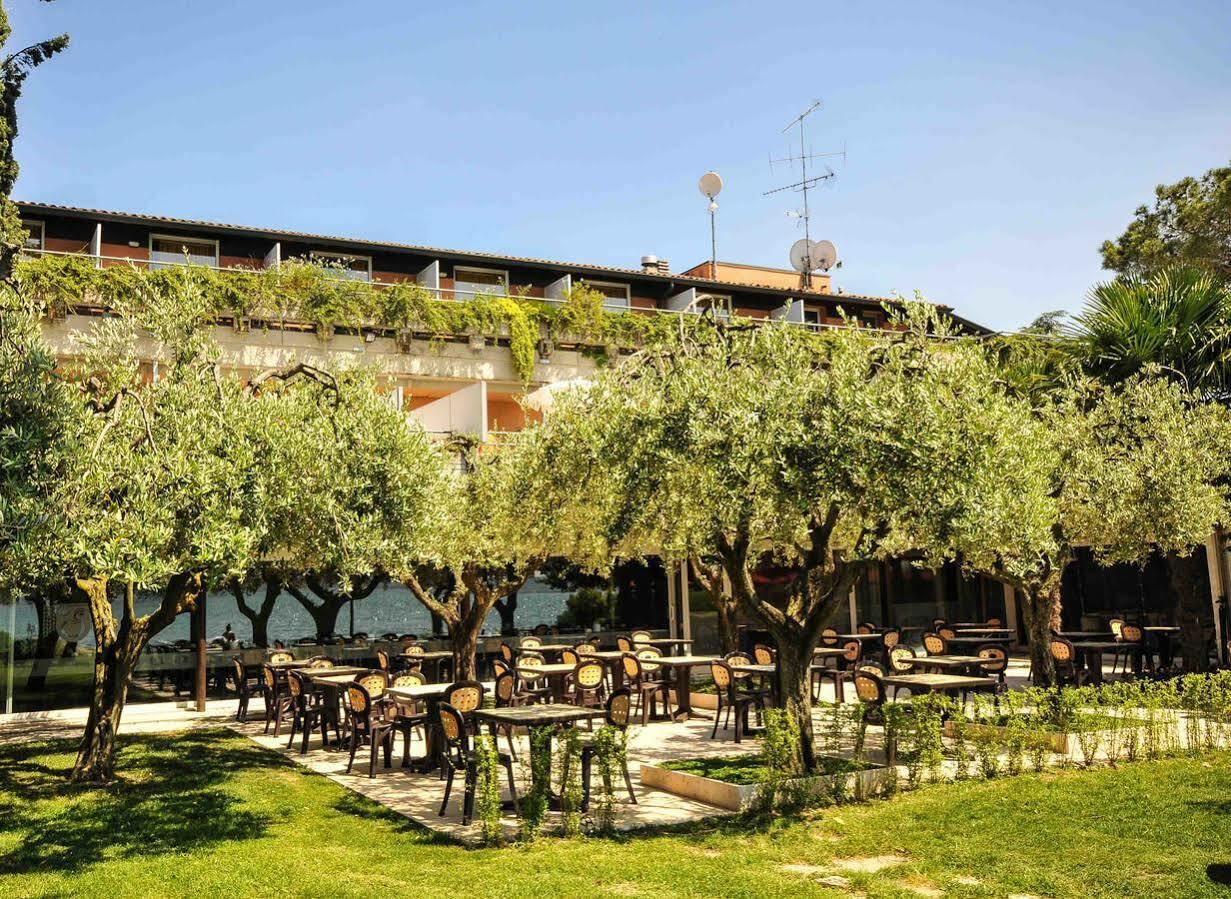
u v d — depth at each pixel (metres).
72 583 12.37
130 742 14.34
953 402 9.48
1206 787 10.02
